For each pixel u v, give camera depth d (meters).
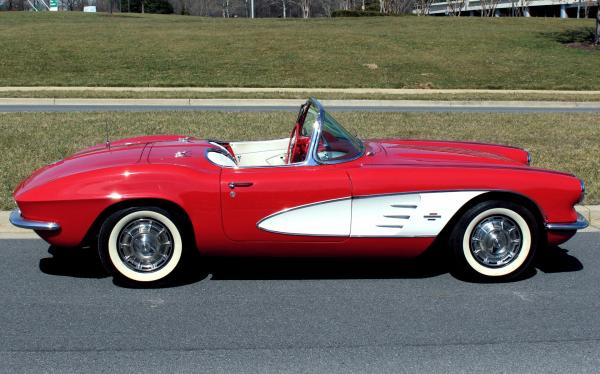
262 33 30.88
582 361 3.46
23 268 4.92
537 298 4.38
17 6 75.00
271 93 18.06
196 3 76.12
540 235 4.65
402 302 4.29
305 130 5.05
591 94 18.81
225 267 4.99
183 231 4.40
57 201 4.25
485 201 4.46
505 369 3.36
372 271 4.93
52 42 26.78
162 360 3.43
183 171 4.32
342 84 20.42
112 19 40.75
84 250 5.36
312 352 3.53
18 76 20.67
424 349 3.58
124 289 4.49
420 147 5.19
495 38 29.64
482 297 4.39
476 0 67.38
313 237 4.40
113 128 10.45
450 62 24.38
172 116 12.16
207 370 3.32
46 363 3.39
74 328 3.84
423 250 4.53
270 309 4.15
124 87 19.38
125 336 3.73
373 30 32.50
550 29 33.03
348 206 4.37
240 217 4.33
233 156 5.29
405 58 24.92
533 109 15.86
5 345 3.60
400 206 4.39
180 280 4.70
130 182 4.25
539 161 8.25
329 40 28.52
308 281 4.70
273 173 4.37
